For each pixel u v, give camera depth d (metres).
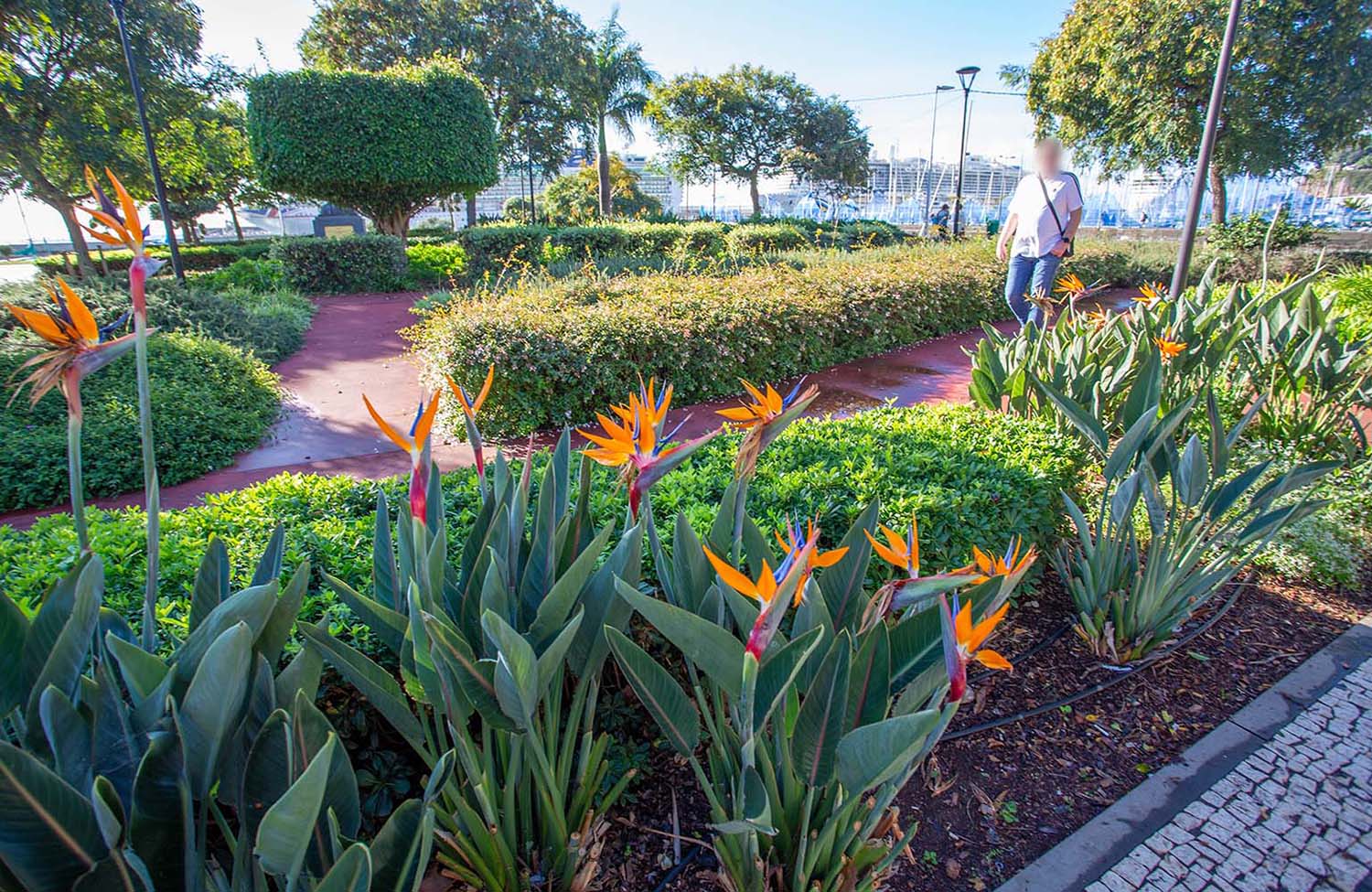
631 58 29.81
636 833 2.03
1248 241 15.48
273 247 14.14
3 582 2.25
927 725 1.15
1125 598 2.82
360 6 26.45
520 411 5.61
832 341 8.15
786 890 1.70
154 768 1.14
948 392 7.05
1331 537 3.44
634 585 1.64
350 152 16.17
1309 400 4.69
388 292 14.66
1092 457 3.72
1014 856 2.03
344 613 2.10
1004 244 7.73
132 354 5.94
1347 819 2.14
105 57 16.70
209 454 5.02
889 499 2.84
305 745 1.25
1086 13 16.58
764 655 1.49
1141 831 2.11
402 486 3.24
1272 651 2.93
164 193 10.90
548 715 1.70
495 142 18.78
